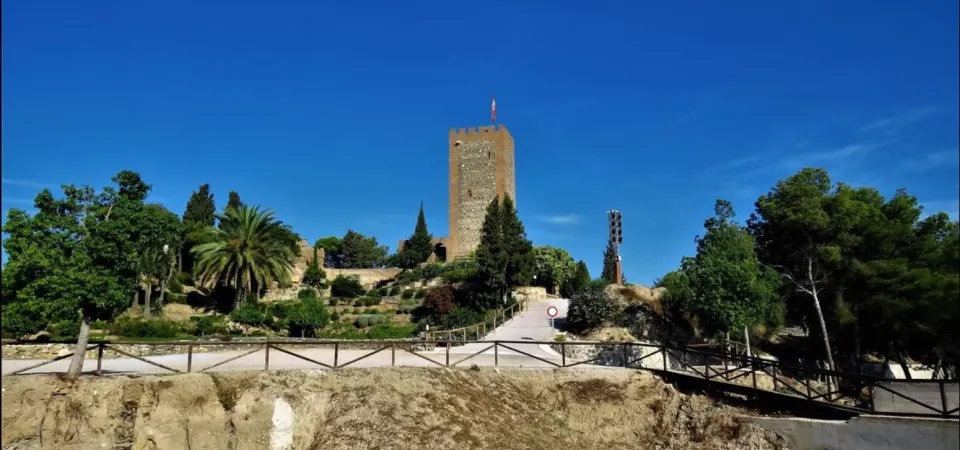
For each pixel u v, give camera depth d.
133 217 17.64
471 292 52.59
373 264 100.69
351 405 17.09
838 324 29.00
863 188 28.67
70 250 16.97
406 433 16.22
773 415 19.14
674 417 19.89
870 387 17.03
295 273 61.69
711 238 31.67
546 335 36.12
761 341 35.31
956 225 17.47
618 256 62.41
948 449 14.09
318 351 26.98
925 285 18.70
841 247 27.28
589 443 18.56
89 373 17.16
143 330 35.44
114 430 15.34
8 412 14.73
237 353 25.70
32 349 22.70
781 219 29.06
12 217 16.81
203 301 50.53
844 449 16.05
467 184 86.81
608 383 20.55
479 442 16.55
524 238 53.69
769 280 29.44
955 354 17.14
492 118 88.00
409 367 19.41
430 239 80.75
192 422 16.02
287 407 16.69
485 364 24.50
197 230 59.34
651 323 35.31
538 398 19.86
